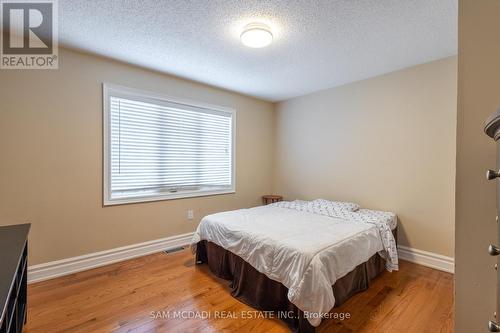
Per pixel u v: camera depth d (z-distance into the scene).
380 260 2.46
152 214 3.05
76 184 2.50
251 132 4.18
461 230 1.05
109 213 2.71
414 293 2.13
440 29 2.05
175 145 3.30
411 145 2.82
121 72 2.77
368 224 2.40
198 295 2.10
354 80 3.29
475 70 1.02
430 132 2.68
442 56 2.55
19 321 1.41
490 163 0.98
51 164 2.36
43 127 2.31
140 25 2.02
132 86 2.85
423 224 2.74
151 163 3.08
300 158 4.07
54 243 2.38
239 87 3.63
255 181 4.27
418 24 1.98
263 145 4.38
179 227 3.31
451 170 2.54
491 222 0.98
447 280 2.37
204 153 3.62
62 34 2.16
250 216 2.72
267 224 2.38
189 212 3.41
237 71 3.01
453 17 1.88
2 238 1.45
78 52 2.48
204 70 2.98
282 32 2.11
